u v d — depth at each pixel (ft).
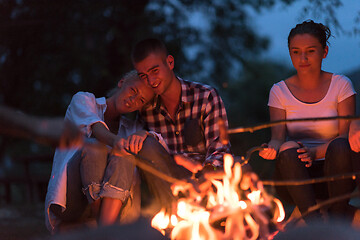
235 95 77.15
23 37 28.58
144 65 9.48
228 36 34.63
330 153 8.50
